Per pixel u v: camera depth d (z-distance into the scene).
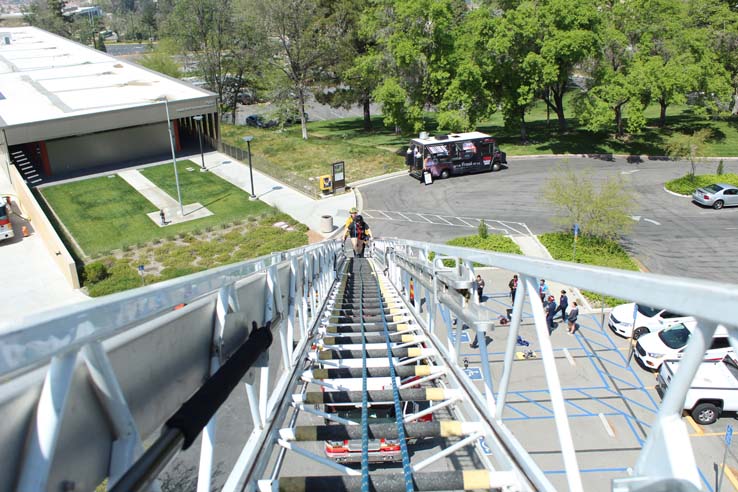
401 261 11.58
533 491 3.10
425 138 37.78
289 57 51.31
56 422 1.60
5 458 1.54
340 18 51.78
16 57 62.44
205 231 30.41
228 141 50.25
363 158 43.59
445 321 5.82
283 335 5.41
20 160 40.09
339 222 31.44
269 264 4.64
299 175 39.56
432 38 41.22
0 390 1.48
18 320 1.39
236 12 56.47
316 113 71.44
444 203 33.34
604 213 25.25
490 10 43.25
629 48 42.38
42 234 28.64
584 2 39.03
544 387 13.88
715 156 40.19
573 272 2.19
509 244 26.41
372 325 8.20
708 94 42.78
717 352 13.59
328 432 4.16
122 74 53.72
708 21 47.00
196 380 2.97
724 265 24.11
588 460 11.24
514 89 42.78
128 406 2.24
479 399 4.55
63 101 42.81
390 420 4.92
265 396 4.15
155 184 38.12
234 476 3.34
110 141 42.41
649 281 1.65
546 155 41.66
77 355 1.70
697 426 12.56
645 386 13.97
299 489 3.31
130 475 1.77
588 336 16.98
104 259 27.19
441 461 9.10
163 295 2.18
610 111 40.09
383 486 3.31
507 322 17.55
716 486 10.63
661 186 34.47
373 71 45.53
